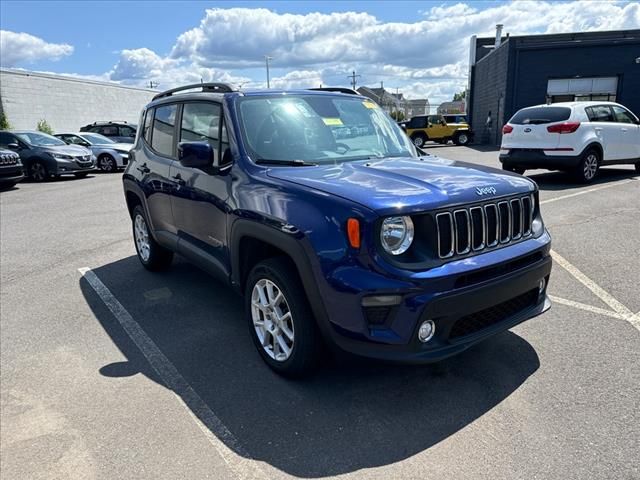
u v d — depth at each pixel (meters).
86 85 28.48
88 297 4.93
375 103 4.64
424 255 2.71
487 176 3.23
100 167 18.55
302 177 3.17
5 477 2.50
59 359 3.69
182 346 3.82
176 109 4.64
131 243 7.04
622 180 10.55
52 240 7.39
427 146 30.44
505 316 3.11
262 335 3.43
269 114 3.86
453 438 2.63
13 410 3.06
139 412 2.98
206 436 2.73
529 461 2.43
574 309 4.17
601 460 2.42
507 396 2.98
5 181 13.03
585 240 6.13
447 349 2.75
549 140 9.91
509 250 3.01
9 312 4.64
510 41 24.30
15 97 23.62
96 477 2.46
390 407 2.93
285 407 2.97
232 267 3.62
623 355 3.40
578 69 23.86
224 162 3.76
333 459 2.52
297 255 2.89
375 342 2.68
